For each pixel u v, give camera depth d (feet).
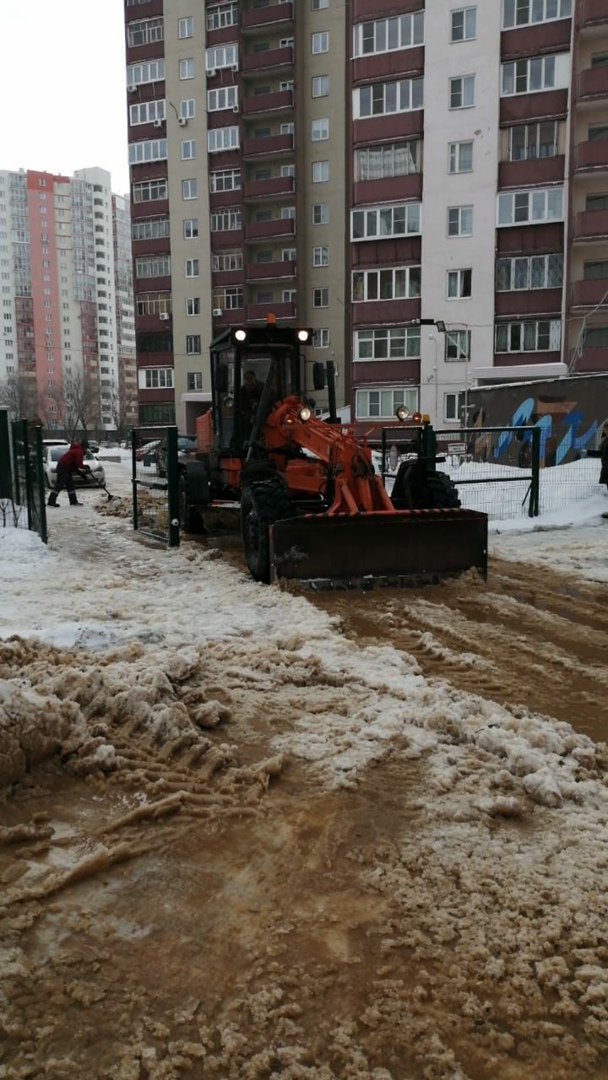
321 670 16.01
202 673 15.97
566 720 13.88
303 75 136.87
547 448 66.95
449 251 106.01
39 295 373.81
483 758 12.10
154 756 12.24
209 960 7.80
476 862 9.36
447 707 13.69
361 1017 7.11
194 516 36.68
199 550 32.37
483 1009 7.18
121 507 48.47
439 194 105.91
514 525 37.58
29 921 8.34
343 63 134.10
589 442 63.46
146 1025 7.00
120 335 410.11
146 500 50.29
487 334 105.29
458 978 7.54
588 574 27.25
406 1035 6.92
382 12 106.11
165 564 29.30
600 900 8.61
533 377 100.07
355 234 110.22
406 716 13.55
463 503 41.11
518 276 103.65
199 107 142.72
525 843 9.78
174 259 147.54
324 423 28.71
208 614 20.90
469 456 48.75
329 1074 6.53
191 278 146.92
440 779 11.29
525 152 102.42
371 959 7.81
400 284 108.68
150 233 149.59
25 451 36.06
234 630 19.08
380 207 108.47
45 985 7.42
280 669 16.07
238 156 141.08
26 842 9.95
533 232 102.68
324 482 27.12
